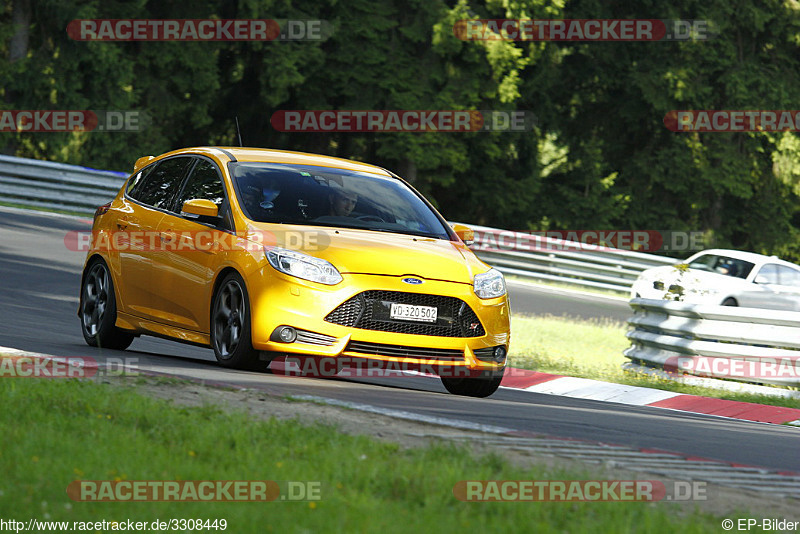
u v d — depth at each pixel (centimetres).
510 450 1938
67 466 1496
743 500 1702
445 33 11050
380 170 3497
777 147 13950
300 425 1938
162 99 11525
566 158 14312
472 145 12312
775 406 3562
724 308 4094
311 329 2781
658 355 4397
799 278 7925
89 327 3525
